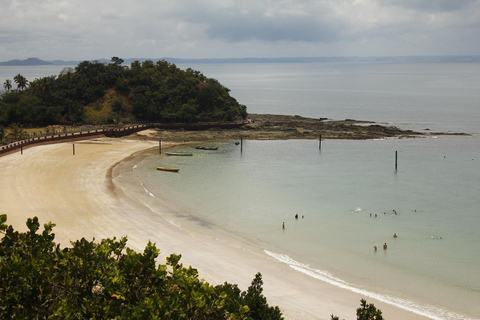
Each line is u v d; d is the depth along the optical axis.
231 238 59.44
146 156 117.31
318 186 88.69
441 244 58.28
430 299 43.31
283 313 39.25
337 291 44.69
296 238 60.00
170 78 181.62
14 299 24.70
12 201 71.62
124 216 66.56
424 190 85.94
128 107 169.38
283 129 158.88
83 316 24.72
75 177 90.75
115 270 27.58
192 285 27.61
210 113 168.88
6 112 152.50
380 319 29.66
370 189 86.62
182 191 83.81
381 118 195.38
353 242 58.84
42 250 31.17
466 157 117.06
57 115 157.00
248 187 87.50
